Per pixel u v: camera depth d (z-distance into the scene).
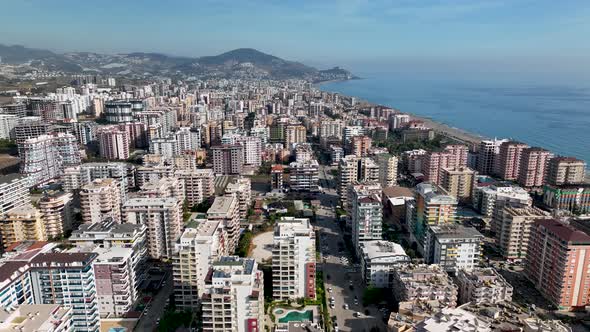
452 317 189.75
